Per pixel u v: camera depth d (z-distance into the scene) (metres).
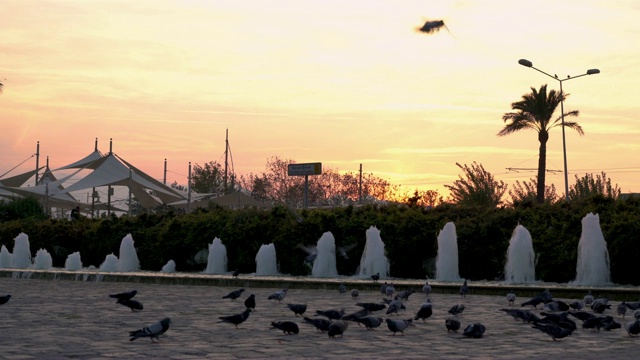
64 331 13.45
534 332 13.37
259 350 11.20
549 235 25.84
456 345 11.78
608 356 10.73
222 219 34.16
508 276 25.78
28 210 58.03
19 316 16.11
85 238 38.69
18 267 38.81
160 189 64.50
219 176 103.88
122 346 11.56
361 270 28.81
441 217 29.30
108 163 62.59
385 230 29.09
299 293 22.98
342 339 12.41
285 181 96.25
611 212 26.25
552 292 20.97
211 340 12.27
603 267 23.94
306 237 30.48
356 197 94.06
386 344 11.86
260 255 31.12
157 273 31.72
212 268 32.47
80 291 24.20
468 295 21.75
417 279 27.66
